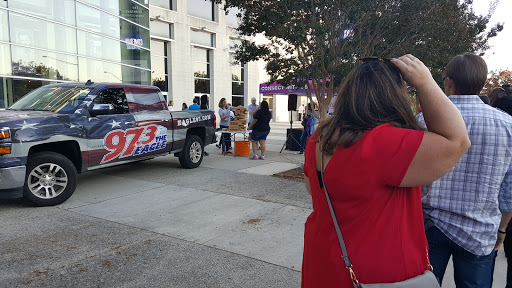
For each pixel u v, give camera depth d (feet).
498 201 6.46
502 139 5.91
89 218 16.01
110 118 20.70
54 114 18.24
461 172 6.14
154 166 28.78
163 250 12.64
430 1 22.79
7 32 35.94
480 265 6.31
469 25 29.66
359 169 4.02
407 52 24.13
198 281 10.52
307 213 16.72
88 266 11.39
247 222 15.52
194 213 16.74
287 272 11.08
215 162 30.91
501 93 10.69
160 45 79.71
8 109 19.61
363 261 4.09
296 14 24.04
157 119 23.77
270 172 26.32
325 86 26.48
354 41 23.40
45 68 40.40
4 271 10.98
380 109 4.27
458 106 6.31
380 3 22.30
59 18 42.11
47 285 10.21
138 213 16.74
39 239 13.52
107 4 50.80
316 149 4.68
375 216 4.09
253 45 27.58
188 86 84.99
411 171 3.89
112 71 52.31
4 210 17.03
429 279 4.19
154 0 76.84
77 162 19.35
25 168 16.17
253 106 42.57
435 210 6.41
